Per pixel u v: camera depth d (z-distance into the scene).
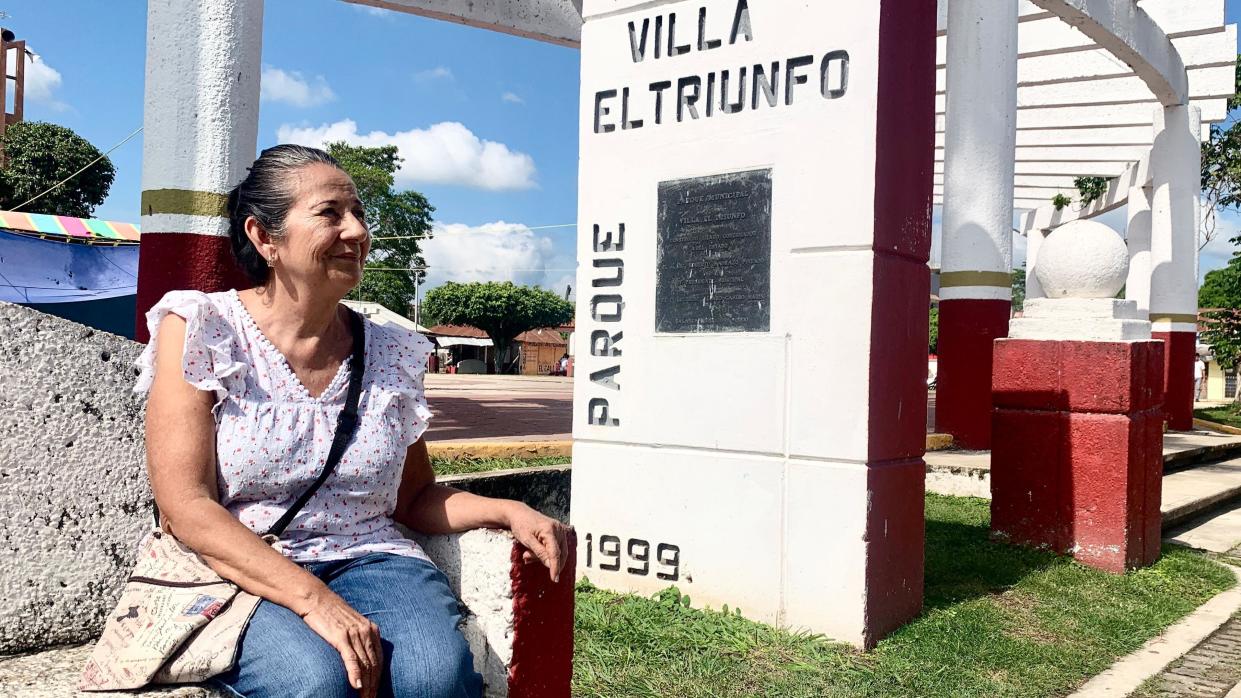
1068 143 15.32
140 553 1.99
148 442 1.89
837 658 3.51
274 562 1.79
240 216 2.06
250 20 5.47
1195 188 12.51
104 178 23.47
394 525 2.24
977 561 5.12
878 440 3.71
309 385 2.07
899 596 3.89
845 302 3.72
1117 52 10.73
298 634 1.73
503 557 2.12
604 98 4.52
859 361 3.68
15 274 11.99
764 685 3.20
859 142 3.69
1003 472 5.60
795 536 3.84
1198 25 11.26
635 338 4.38
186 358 1.87
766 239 3.96
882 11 3.65
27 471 2.07
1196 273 12.53
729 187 4.07
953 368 8.97
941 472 7.58
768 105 3.96
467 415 11.72
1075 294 5.57
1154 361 5.60
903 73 3.79
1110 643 3.94
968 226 8.78
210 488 1.89
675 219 4.25
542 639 2.19
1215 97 12.66
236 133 5.41
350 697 1.74
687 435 4.19
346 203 2.05
